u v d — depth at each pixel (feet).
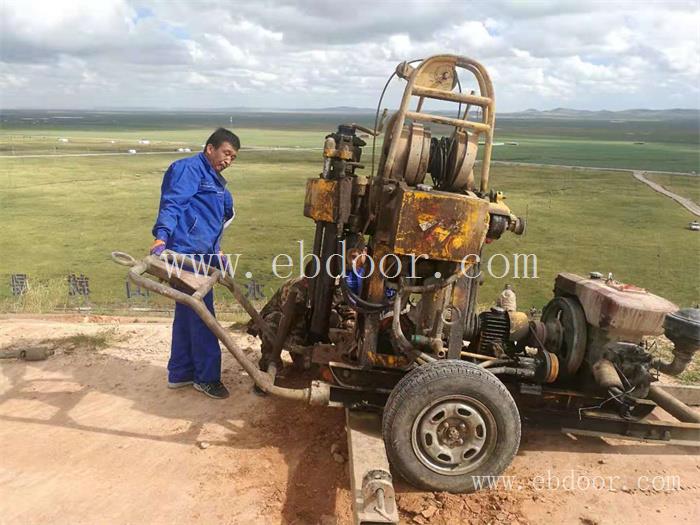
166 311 28.53
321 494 12.06
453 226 12.12
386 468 10.78
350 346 14.49
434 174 13.38
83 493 11.75
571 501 12.10
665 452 14.23
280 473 12.72
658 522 11.61
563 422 13.64
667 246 70.95
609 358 13.56
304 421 14.88
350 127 13.98
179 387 16.63
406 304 14.90
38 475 12.28
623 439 14.55
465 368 11.68
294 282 17.35
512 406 11.73
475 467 11.96
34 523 10.84
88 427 14.33
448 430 11.82
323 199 14.11
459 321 13.00
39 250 69.15
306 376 17.37
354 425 12.46
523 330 14.46
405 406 11.51
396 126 12.67
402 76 13.10
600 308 13.15
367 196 13.94
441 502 11.77
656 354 19.89
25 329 21.58
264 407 15.65
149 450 13.41
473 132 13.07
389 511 9.71
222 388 16.21
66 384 16.74
